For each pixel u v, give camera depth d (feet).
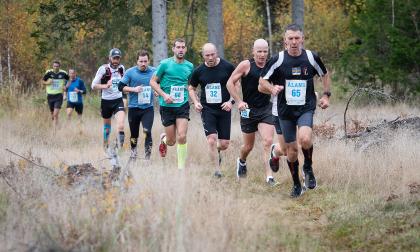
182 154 56.24
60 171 43.98
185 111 57.06
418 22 114.42
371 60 116.06
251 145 55.11
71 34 129.80
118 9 126.11
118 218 33.12
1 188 40.75
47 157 59.31
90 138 85.46
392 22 116.47
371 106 108.27
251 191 50.96
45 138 83.46
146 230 32.58
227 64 55.62
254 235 34.81
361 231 37.96
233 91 52.37
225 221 34.65
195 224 33.30
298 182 48.39
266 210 44.14
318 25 184.65
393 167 52.06
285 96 44.60
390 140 62.03
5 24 181.57
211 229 32.81
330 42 184.75
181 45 56.34
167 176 43.50
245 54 191.83
